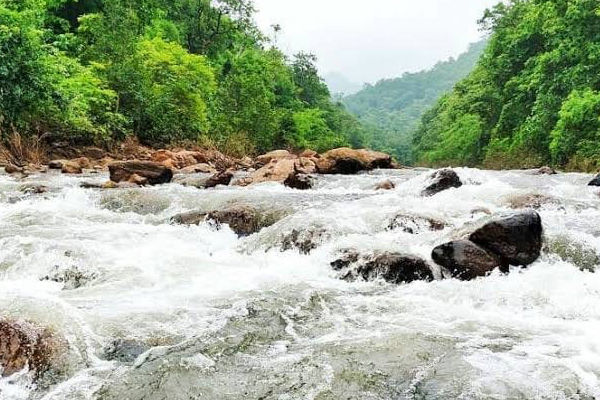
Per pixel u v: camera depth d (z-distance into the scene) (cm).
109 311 430
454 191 927
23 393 318
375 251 557
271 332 404
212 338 391
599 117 2241
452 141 4609
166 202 922
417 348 371
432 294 491
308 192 1047
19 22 1599
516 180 1210
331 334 399
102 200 941
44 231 701
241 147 2836
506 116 3447
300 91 6203
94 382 326
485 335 396
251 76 3569
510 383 321
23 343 349
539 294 486
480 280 526
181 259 609
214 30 4756
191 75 2564
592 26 2570
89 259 584
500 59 3684
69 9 2856
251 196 947
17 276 557
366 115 19200
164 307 448
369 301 473
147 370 341
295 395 312
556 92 2723
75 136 1820
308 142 4916
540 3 3073
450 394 312
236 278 544
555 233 619
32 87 1555
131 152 1944
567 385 319
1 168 1373
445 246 547
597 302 467
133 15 2488
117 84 2172
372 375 335
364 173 1472
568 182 1191
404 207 794
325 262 575
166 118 2350
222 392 316
